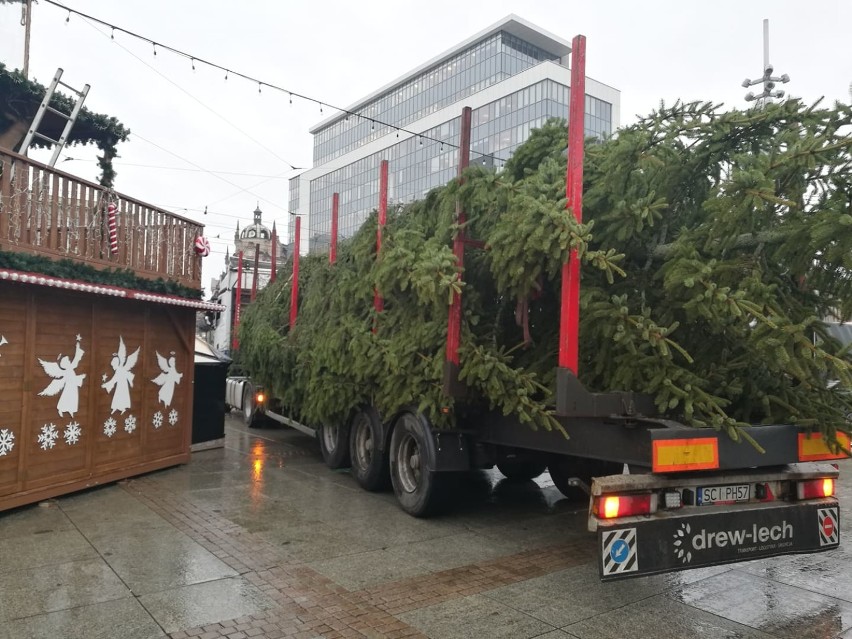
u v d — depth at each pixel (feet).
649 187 16.17
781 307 14.15
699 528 13.73
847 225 11.82
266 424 44.52
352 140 265.34
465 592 15.34
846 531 21.76
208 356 37.24
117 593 14.71
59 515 21.45
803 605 14.82
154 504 23.06
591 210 16.65
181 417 30.55
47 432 22.77
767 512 14.39
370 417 25.23
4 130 38.63
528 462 22.80
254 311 40.40
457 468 21.09
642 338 14.53
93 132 40.55
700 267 14.05
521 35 227.61
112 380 25.98
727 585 16.15
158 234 29.19
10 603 14.07
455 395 18.79
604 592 15.48
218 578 15.80
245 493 25.09
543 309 19.03
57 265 22.95
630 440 14.43
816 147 12.66
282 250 80.94
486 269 19.57
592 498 13.35
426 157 182.29
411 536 19.97
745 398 15.12
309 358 28.50
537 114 158.10
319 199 230.48
